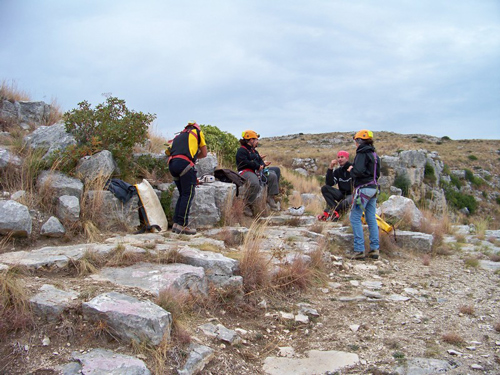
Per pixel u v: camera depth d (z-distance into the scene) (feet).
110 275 13.19
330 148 151.53
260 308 14.12
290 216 27.25
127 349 9.88
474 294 16.87
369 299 15.83
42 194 18.99
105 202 19.90
